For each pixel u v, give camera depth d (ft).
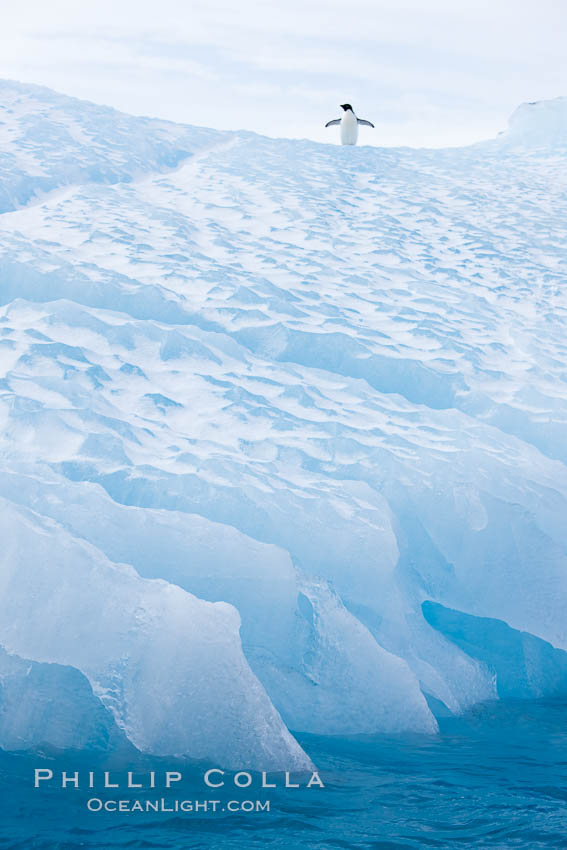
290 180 49.90
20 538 14.24
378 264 37.29
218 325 27.91
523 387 27.09
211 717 13.09
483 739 15.12
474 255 40.37
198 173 50.75
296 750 13.19
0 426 19.29
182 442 20.51
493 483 21.59
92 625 13.51
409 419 24.18
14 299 27.81
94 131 56.54
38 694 13.35
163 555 15.89
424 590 19.53
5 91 61.77
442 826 10.84
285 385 24.40
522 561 19.97
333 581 17.58
